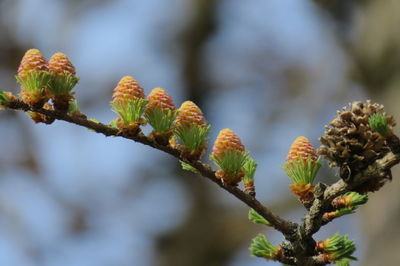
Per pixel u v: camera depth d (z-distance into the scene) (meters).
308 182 2.52
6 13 12.04
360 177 2.34
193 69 13.59
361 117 2.34
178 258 12.61
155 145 2.47
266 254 2.54
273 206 11.80
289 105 13.10
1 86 11.58
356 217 9.20
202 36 13.76
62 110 2.45
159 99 2.46
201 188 13.03
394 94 8.85
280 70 13.34
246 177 2.51
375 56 9.23
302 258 2.49
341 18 10.79
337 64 12.45
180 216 12.98
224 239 12.57
